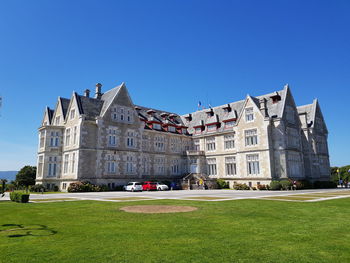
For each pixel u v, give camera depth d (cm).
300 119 5216
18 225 1098
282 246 800
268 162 4100
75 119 4097
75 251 752
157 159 4878
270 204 1789
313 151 5066
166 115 5491
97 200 2152
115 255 718
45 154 4166
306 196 2497
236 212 1424
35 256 711
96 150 3981
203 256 711
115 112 4309
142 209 1548
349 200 2072
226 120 4916
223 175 4791
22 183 5775
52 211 1491
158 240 862
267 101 4731
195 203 1852
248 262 669
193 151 5134
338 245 812
